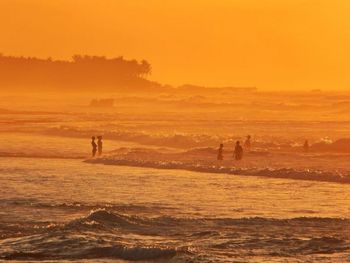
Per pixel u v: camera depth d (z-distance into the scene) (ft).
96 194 440.45
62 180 506.48
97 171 566.36
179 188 471.62
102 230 326.44
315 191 463.42
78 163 631.56
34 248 297.12
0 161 645.51
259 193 452.76
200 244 303.89
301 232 329.31
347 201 423.23
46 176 529.86
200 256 282.56
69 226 331.16
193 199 425.28
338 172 545.03
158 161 623.77
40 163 629.10
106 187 472.03
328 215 376.48
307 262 275.80
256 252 290.97
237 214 376.48
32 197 423.64
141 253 286.05
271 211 387.96
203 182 502.79
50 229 330.13
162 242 306.55
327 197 438.81
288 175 534.78
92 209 385.91
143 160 630.74
